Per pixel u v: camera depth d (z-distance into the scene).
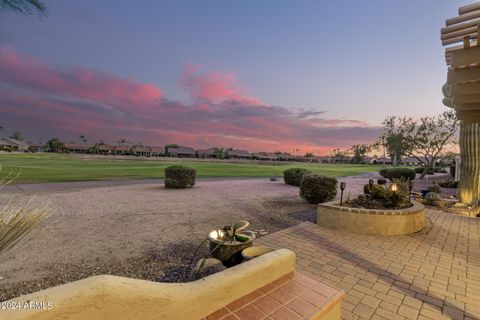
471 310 2.58
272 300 2.12
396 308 2.59
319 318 1.97
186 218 6.33
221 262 3.06
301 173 13.83
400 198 5.97
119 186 12.31
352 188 13.83
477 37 1.57
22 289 2.82
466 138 9.45
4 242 1.31
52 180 14.13
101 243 4.38
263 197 9.99
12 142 74.75
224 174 24.14
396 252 4.20
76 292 1.28
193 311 1.78
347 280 3.20
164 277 3.18
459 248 4.43
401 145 23.20
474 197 9.18
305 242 4.64
